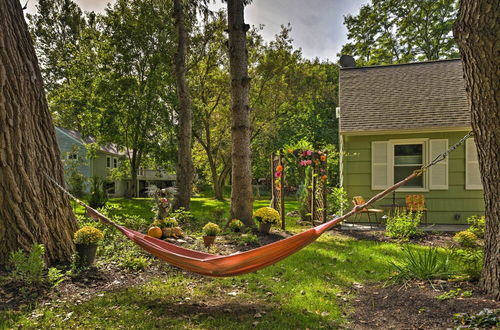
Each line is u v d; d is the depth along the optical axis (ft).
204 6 34.04
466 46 9.71
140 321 8.95
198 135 67.72
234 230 22.89
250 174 25.82
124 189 92.12
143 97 57.98
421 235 22.36
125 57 56.13
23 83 12.88
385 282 12.33
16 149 12.41
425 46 68.54
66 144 78.18
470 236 17.81
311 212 28.91
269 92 66.13
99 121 59.36
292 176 44.14
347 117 31.40
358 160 30.81
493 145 9.80
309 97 69.87
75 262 12.96
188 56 55.52
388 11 69.82
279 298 11.00
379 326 8.74
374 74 37.04
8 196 12.18
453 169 29.12
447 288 10.85
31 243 12.45
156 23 53.06
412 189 29.89
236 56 25.49
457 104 29.84
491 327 7.57
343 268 14.84
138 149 65.46
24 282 10.82
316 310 10.00
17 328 8.29
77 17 82.69
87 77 58.34
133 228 23.49
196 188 98.17
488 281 9.98
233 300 10.84
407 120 29.43
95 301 10.21
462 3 9.68
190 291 11.62
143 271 13.84
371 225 28.78
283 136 74.90
